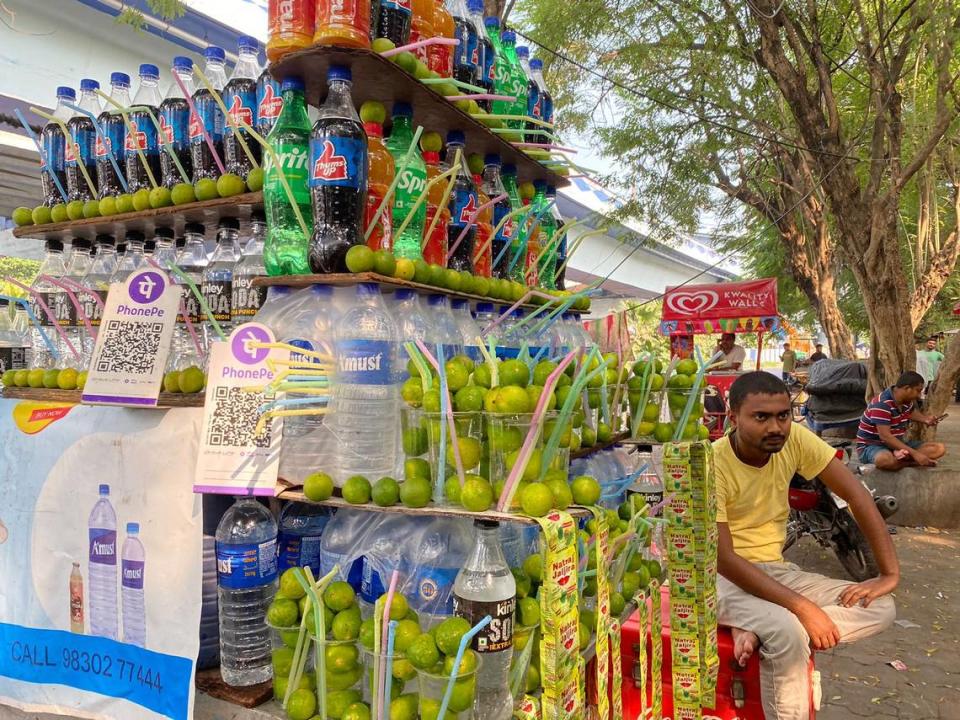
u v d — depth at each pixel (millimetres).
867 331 18594
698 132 9984
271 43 1766
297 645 1646
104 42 5062
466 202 2230
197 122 2090
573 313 3062
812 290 11484
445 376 1511
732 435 2781
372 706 1524
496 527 1546
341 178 1671
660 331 8805
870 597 2551
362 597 1812
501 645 1507
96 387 1952
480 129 2268
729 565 2490
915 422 7656
